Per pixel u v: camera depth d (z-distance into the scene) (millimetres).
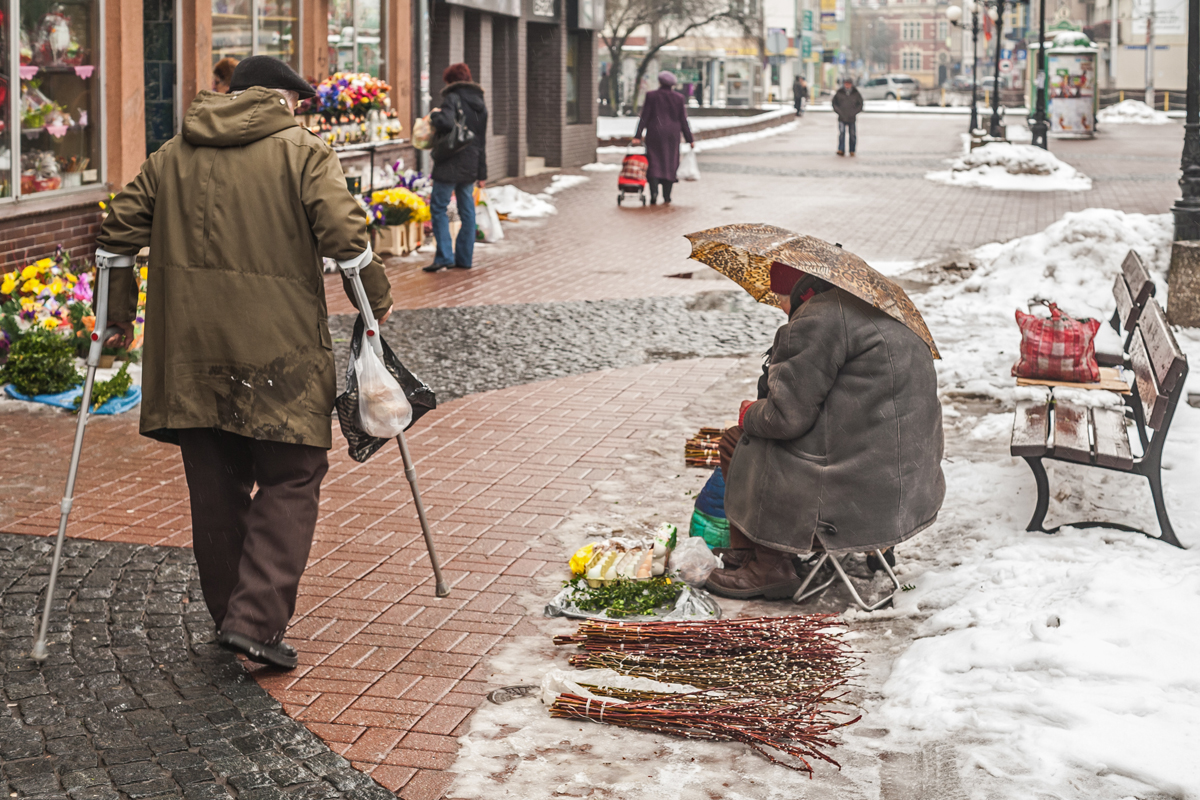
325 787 3748
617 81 51094
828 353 5008
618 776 3854
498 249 16109
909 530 5117
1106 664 4125
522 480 6945
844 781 3807
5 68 9781
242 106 4434
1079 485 6277
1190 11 11141
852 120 33031
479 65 23734
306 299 4438
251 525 4461
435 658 4711
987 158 26328
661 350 10492
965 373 9242
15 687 4344
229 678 4488
